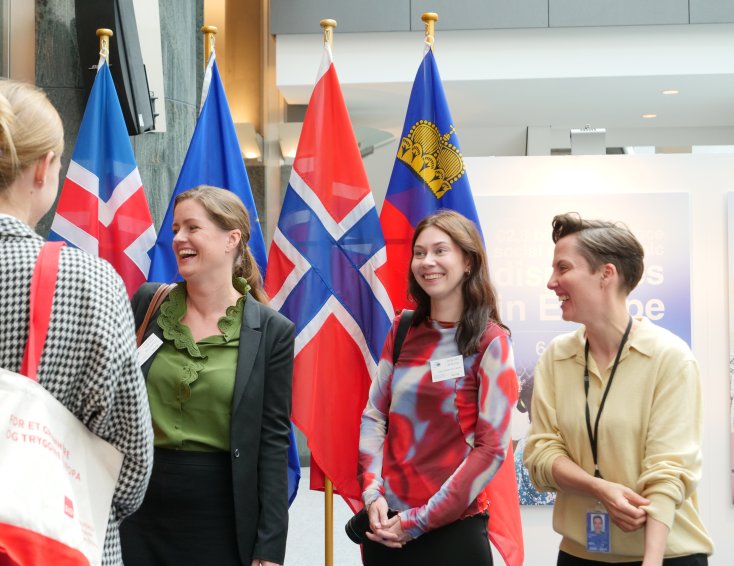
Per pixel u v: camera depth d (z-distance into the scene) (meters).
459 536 2.38
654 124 9.88
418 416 2.45
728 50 7.57
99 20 4.00
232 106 7.80
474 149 10.05
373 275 3.24
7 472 1.24
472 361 2.43
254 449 2.39
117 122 3.55
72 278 1.41
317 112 3.35
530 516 4.10
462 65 7.76
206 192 2.54
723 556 4.09
